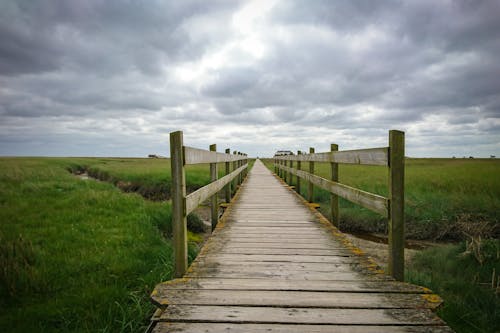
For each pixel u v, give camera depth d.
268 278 2.68
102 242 5.16
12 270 3.55
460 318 3.31
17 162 30.11
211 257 3.32
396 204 2.67
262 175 17.58
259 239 4.11
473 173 14.77
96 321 2.91
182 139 2.77
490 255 4.93
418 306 2.12
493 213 7.19
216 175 5.11
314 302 2.18
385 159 2.76
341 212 8.60
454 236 6.99
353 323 1.88
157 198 12.88
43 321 2.90
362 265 3.06
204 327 1.84
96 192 10.05
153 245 5.36
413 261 5.65
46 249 4.65
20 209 7.41
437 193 9.19
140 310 2.98
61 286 3.59
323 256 3.38
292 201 7.63
